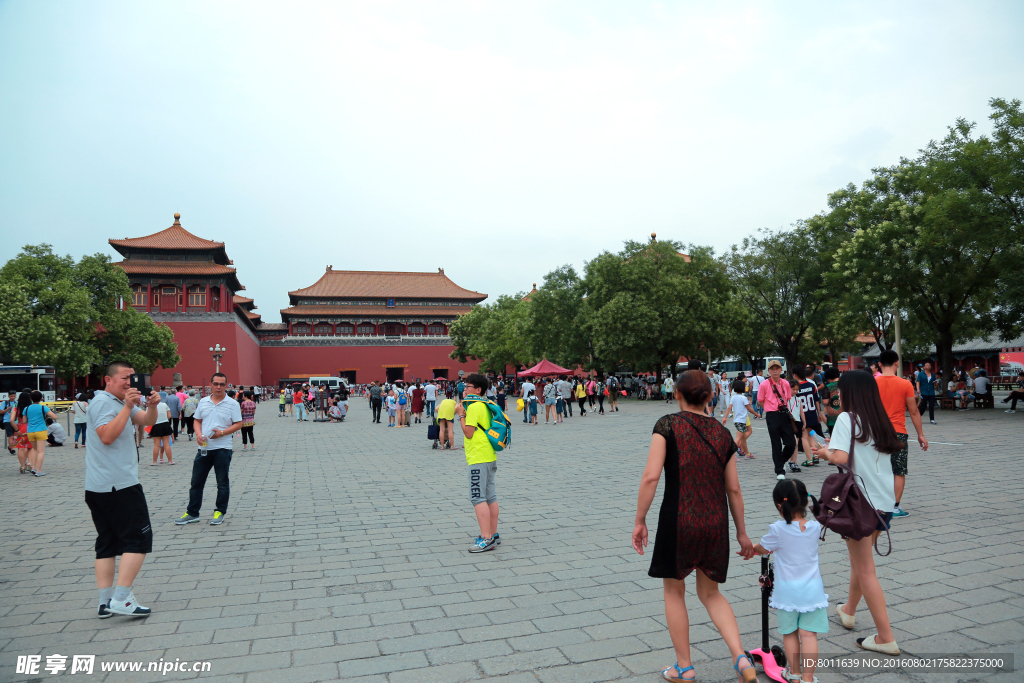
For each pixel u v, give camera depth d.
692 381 3.79
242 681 3.73
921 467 10.93
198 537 7.37
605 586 5.38
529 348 53.16
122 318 50.09
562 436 20.06
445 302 86.38
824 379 11.31
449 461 14.77
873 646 4.01
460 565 6.07
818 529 3.73
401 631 4.46
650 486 3.56
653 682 3.67
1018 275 21.17
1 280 41.03
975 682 3.59
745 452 13.84
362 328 84.06
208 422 8.12
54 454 18.09
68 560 6.51
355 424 29.59
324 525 7.94
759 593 5.18
